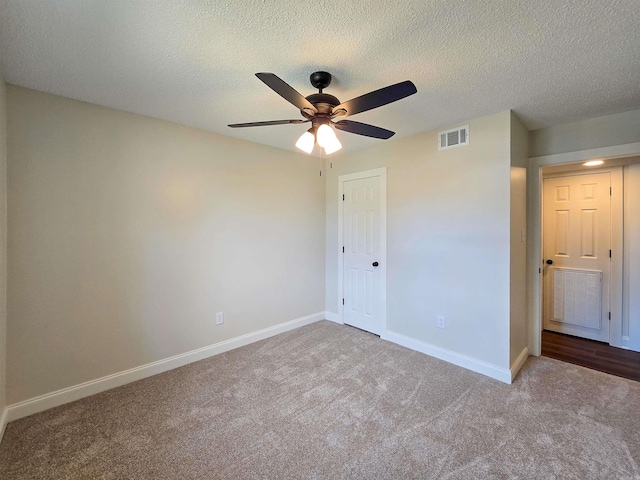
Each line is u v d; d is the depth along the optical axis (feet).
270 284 11.59
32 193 6.78
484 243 8.57
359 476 5.11
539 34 4.85
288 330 12.22
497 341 8.37
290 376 8.50
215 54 5.40
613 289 11.03
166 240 8.86
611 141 8.36
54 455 5.59
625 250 10.80
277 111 8.00
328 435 6.10
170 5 4.17
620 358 9.85
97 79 6.29
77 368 7.43
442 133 9.41
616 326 10.94
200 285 9.62
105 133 7.73
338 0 4.08
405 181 10.51
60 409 7.00
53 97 7.00
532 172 9.77
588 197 11.57
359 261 12.30
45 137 6.91
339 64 5.72
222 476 5.13
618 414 6.72
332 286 13.55
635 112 7.98
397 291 10.87
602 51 5.32
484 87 6.69
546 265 12.61
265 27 4.66
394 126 9.30
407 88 4.67
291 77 6.19
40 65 5.75
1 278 6.18
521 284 9.20
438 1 4.11
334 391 7.72
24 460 5.47
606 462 5.37
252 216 10.94
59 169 7.11
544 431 6.17
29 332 6.79
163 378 8.43
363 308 12.24
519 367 8.91
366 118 8.61
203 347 9.73
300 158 12.59
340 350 10.28
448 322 9.43
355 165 12.31
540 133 9.64
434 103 7.58
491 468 5.25
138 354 8.39
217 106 7.69
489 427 6.31
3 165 6.29
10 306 6.55
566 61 5.64
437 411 6.86
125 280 8.14
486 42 5.07
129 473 5.20
